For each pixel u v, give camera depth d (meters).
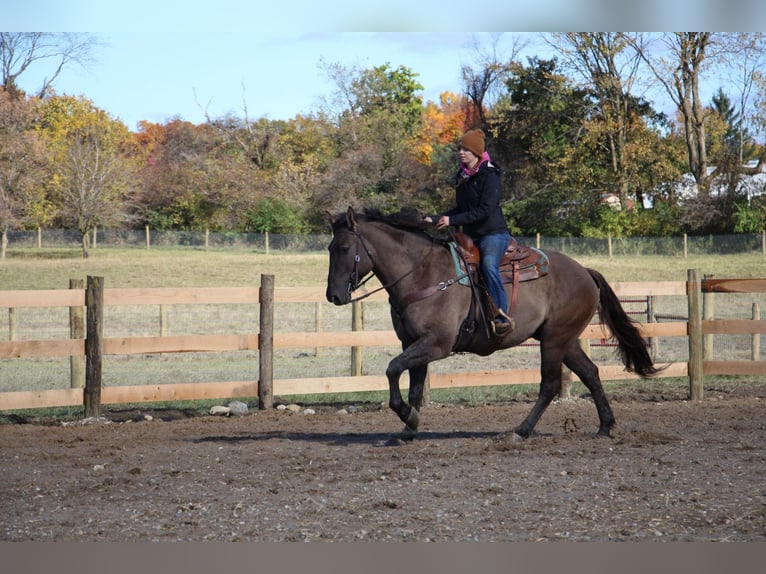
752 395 13.49
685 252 41.56
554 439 9.44
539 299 9.15
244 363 17.39
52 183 48.31
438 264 8.77
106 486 7.43
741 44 47.50
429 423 11.04
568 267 9.49
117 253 43.81
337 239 8.66
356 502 6.70
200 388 11.84
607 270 36.34
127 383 14.63
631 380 15.10
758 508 6.41
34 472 8.09
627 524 6.05
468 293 8.82
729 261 38.69
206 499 6.88
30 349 11.12
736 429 10.18
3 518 6.39
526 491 7.01
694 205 47.69
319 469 8.02
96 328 11.32
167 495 7.05
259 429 10.72
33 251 44.44
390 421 11.30
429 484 7.31
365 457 8.60
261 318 12.09
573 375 14.38
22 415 11.86
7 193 46.97
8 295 11.02
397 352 19.08
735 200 47.50
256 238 47.00
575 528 5.96
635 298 25.55
